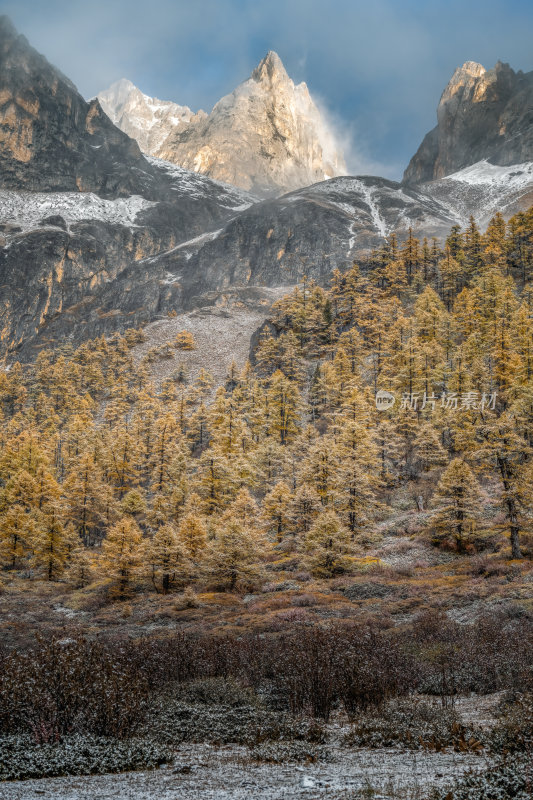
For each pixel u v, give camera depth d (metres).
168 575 52.53
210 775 7.20
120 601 49.34
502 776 5.70
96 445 91.50
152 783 6.70
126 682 10.28
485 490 60.38
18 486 71.88
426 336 100.62
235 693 12.62
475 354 83.12
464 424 68.56
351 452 65.06
